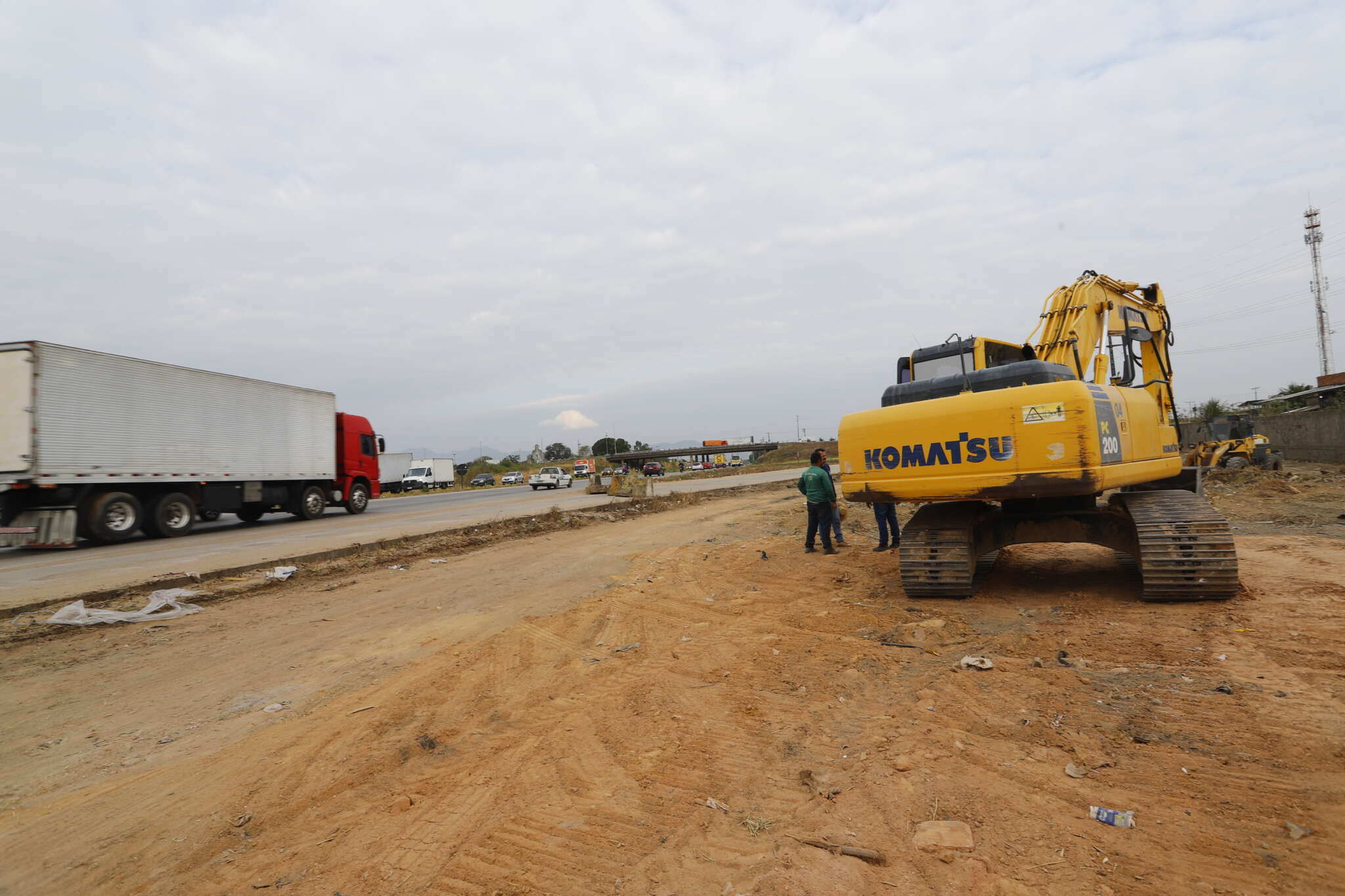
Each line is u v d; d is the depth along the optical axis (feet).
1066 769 10.91
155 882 9.98
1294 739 11.26
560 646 21.30
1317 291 171.53
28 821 11.92
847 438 23.80
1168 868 8.41
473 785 12.35
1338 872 8.07
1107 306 27.96
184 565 37.35
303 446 68.95
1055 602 21.81
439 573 35.63
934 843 9.25
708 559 37.01
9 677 20.03
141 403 52.85
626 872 9.38
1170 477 27.04
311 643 22.75
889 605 23.08
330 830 11.16
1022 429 20.35
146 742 15.10
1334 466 78.07
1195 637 16.96
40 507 48.03
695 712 14.88
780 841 9.73
